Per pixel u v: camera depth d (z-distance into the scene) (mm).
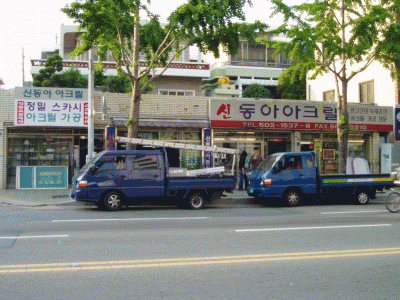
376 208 13789
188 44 14344
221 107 18734
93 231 8992
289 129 19703
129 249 7285
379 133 21922
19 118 17188
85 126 17781
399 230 9383
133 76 14500
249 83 36281
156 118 18484
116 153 12820
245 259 6676
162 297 4895
